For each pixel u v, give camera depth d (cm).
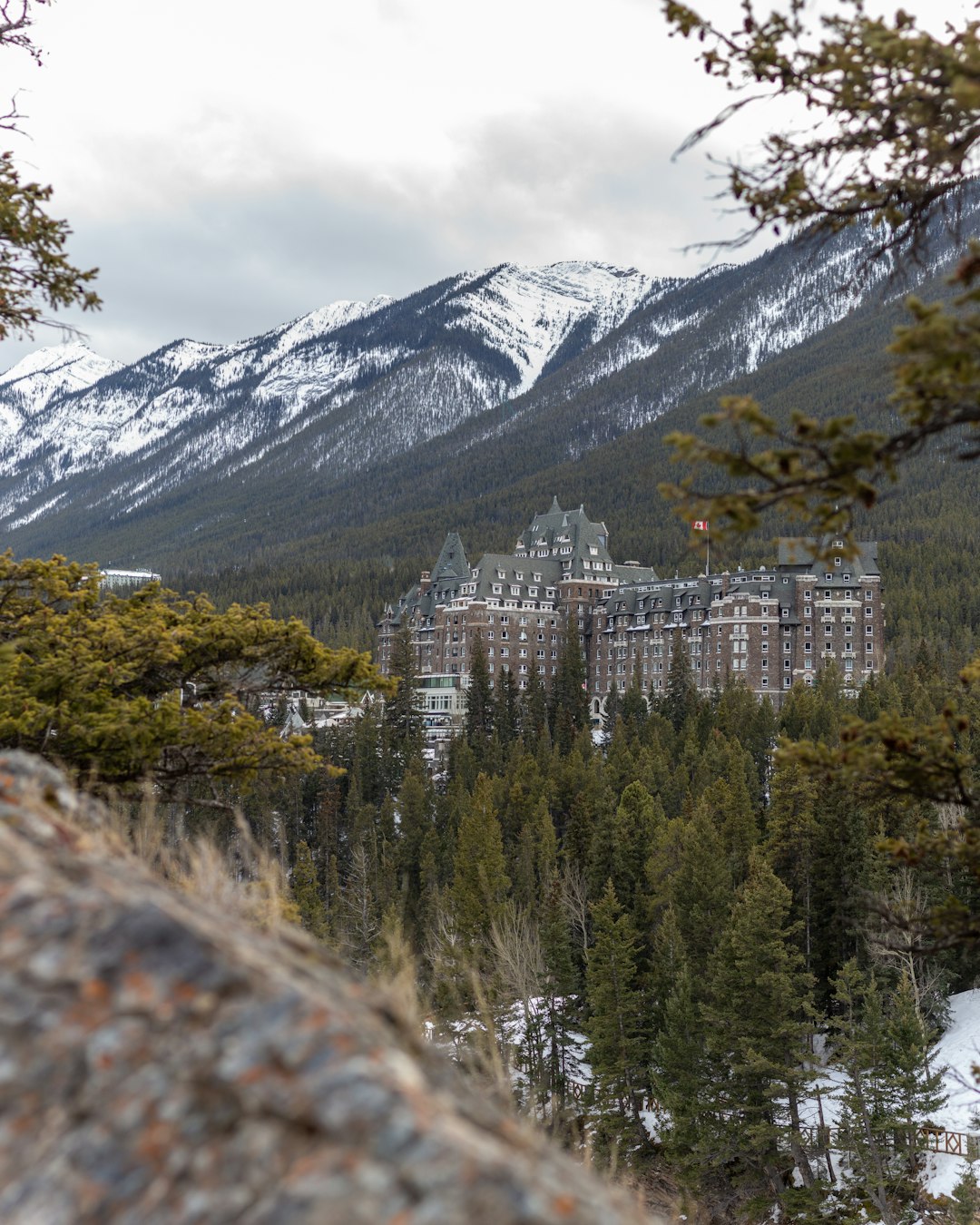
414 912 6688
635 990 4744
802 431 585
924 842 894
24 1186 273
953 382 548
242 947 348
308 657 1612
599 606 18062
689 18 682
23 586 1562
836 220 733
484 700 13888
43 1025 298
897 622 17850
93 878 344
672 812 8075
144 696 1569
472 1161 258
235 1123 272
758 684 15288
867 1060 3516
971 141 650
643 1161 3909
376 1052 288
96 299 1421
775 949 3716
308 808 9825
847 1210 3425
